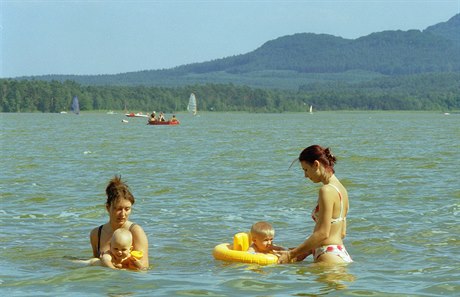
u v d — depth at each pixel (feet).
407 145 297.94
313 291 62.90
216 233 93.71
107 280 66.08
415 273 70.38
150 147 287.28
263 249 77.97
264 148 279.08
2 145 296.71
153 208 113.50
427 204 116.37
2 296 61.31
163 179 155.02
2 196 125.90
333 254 74.43
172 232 93.86
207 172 171.01
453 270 71.51
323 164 75.15
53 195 127.24
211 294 61.87
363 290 63.10
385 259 77.56
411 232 92.68
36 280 66.49
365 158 213.66
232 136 415.85
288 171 172.04
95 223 100.48
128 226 75.36
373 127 622.95
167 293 62.18
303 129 564.71
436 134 437.58
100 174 165.78
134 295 61.46
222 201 121.39
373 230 94.53
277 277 68.39
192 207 114.62
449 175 160.86
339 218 74.90
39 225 98.68
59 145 299.99
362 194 128.88
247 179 154.20
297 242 88.07
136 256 72.38
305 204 117.70
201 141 345.92
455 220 101.04
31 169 178.29
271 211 110.63
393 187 138.72
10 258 78.64
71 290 62.90
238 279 67.26
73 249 83.61
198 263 75.97
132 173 168.86
